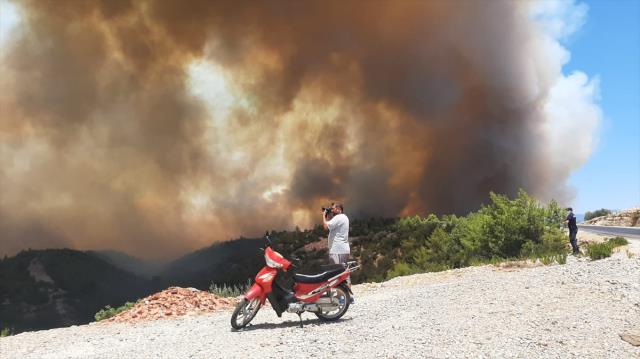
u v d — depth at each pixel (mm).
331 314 8375
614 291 8125
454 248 21266
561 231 18844
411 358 5590
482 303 8398
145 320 10445
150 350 6922
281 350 6270
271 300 8008
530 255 17469
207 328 8516
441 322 7324
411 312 8344
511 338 6203
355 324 7738
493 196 19656
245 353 6242
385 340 6465
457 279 13656
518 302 8148
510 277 10766
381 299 10609
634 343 5836
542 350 5715
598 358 5395
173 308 11039
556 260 14266
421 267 21703
